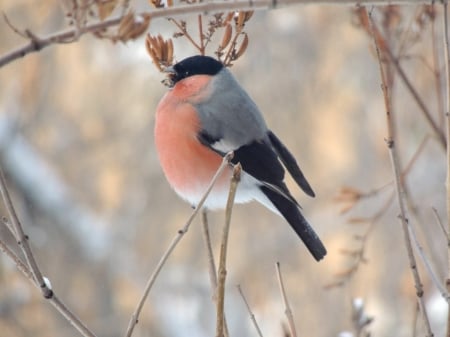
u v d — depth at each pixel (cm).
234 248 1412
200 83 717
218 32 1266
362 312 612
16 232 478
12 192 1319
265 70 1373
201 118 705
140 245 1396
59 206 1328
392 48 776
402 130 1356
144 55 1345
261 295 1404
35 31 1288
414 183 1338
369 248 1370
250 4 443
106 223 1377
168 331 1338
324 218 1404
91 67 1357
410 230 547
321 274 1390
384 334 1269
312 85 1383
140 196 1404
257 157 707
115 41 413
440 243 1286
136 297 1345
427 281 1092
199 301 1398
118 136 1398
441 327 1070
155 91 1363
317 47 1373
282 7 446
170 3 578
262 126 725
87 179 1418
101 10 413
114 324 1335
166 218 1406
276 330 1395
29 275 493
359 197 792
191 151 704
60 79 1368
